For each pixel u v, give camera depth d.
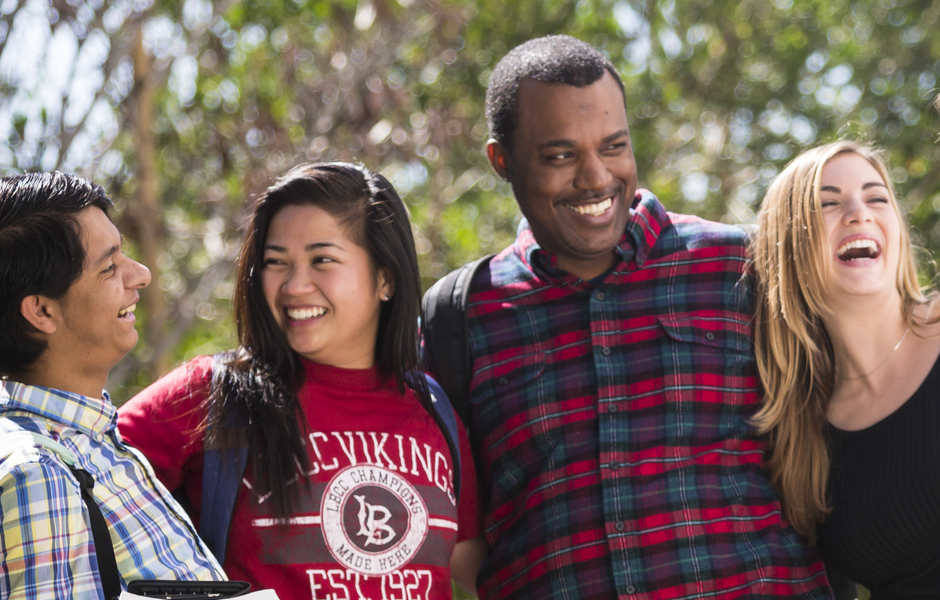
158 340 11.72
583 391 4.39
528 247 4.59
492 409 4.51
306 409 3.82
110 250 3.11
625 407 4.32
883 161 4.49
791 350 4.34
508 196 15.95
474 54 14.97
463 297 4.60
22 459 2.71
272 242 3.88
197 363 3.91
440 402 4.15
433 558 3.76
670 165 17.34
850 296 4.25
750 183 16.92
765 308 4.44
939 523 4.08
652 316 4.43
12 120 10.62
